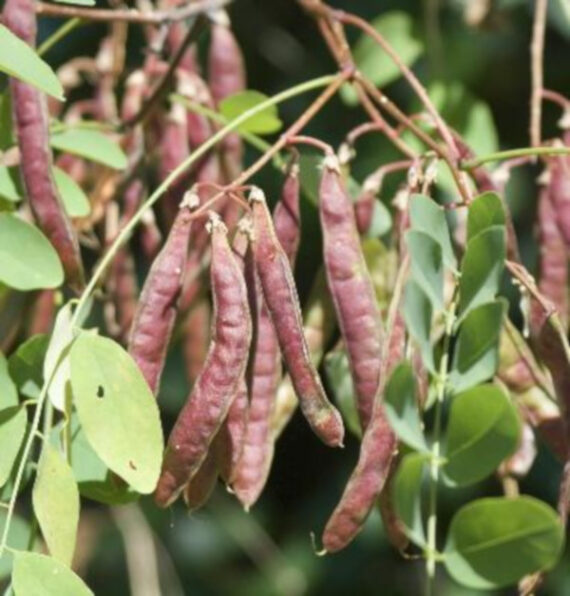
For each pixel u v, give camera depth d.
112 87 0.96
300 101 1.31
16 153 0.84
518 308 1.13
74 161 0.91
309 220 1.27
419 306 0.77
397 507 0.75
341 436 0.76
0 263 0.79
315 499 1.35
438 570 1.28
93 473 0.78
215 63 0.92
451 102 0.98
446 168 0.91
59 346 0.77
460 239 0.85
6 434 0.76
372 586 1.32
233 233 0.83
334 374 0.85
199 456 0.76
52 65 1.31
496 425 0.75
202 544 1.31
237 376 0.76
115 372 0.75
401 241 0.80
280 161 0.89
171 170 0.88
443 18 1.13
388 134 0.85
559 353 0.80
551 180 0.87
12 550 0.74
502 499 0.73
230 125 0.81
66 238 0.81
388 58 1.01
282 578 1.31
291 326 0.75
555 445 0.82
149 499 1.28
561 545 0.72
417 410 0.76
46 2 1.06
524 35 1.22
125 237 0.82
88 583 1.28
